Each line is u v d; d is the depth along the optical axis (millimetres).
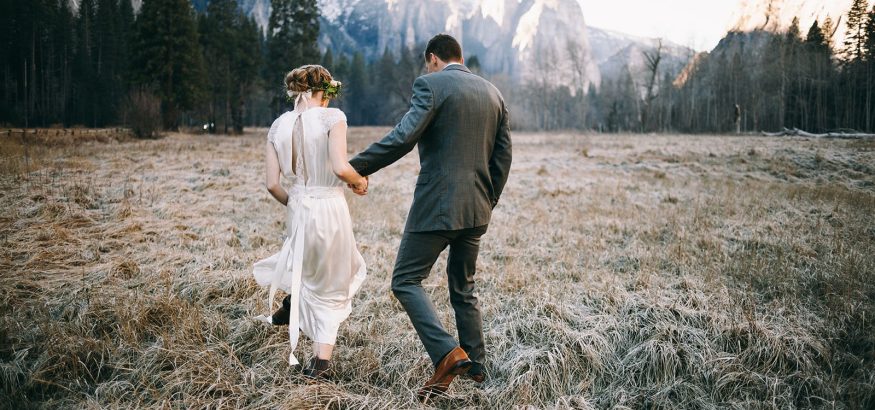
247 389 2453
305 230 2438
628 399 2598
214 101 41219
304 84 2504
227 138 28531
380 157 2281
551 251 5117
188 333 2859
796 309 3383
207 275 3793
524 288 3812
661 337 2994
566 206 7805
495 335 3035
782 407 2520
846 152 12961
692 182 10227
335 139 2387
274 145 2533
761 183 9844
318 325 2520
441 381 2342
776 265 4258
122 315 3006
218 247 4711
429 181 2363
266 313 3227
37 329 2857
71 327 2879
